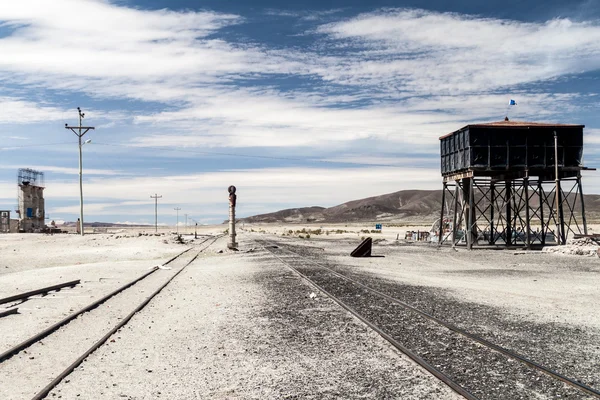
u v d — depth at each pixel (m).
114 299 14.73
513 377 7.11
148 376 7.27
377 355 8.27
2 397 6.42
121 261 32.34
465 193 46.94
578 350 8.67
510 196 45.78
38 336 9.61
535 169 41.22
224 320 11.30
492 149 40.91
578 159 41.19
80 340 9.55
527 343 9.14
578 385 6.62
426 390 6.57
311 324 10.73
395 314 11.76
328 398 6.33
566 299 14.41
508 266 26.36
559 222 42.59
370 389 6.63
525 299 14.35
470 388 6.64
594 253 31.84
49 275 22.86
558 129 41.09
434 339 9.33
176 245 51.38
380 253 36.78
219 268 25.08
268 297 14.63
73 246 48.78
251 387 6.77
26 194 95.31
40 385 6.89
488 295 15.16
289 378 7.14
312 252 37.81
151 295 15.09
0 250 44.69
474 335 9.53
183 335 9.90
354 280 18.58
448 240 52.25
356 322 10.86
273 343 9.15
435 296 14.83
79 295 15.74
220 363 7.92
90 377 7.22
